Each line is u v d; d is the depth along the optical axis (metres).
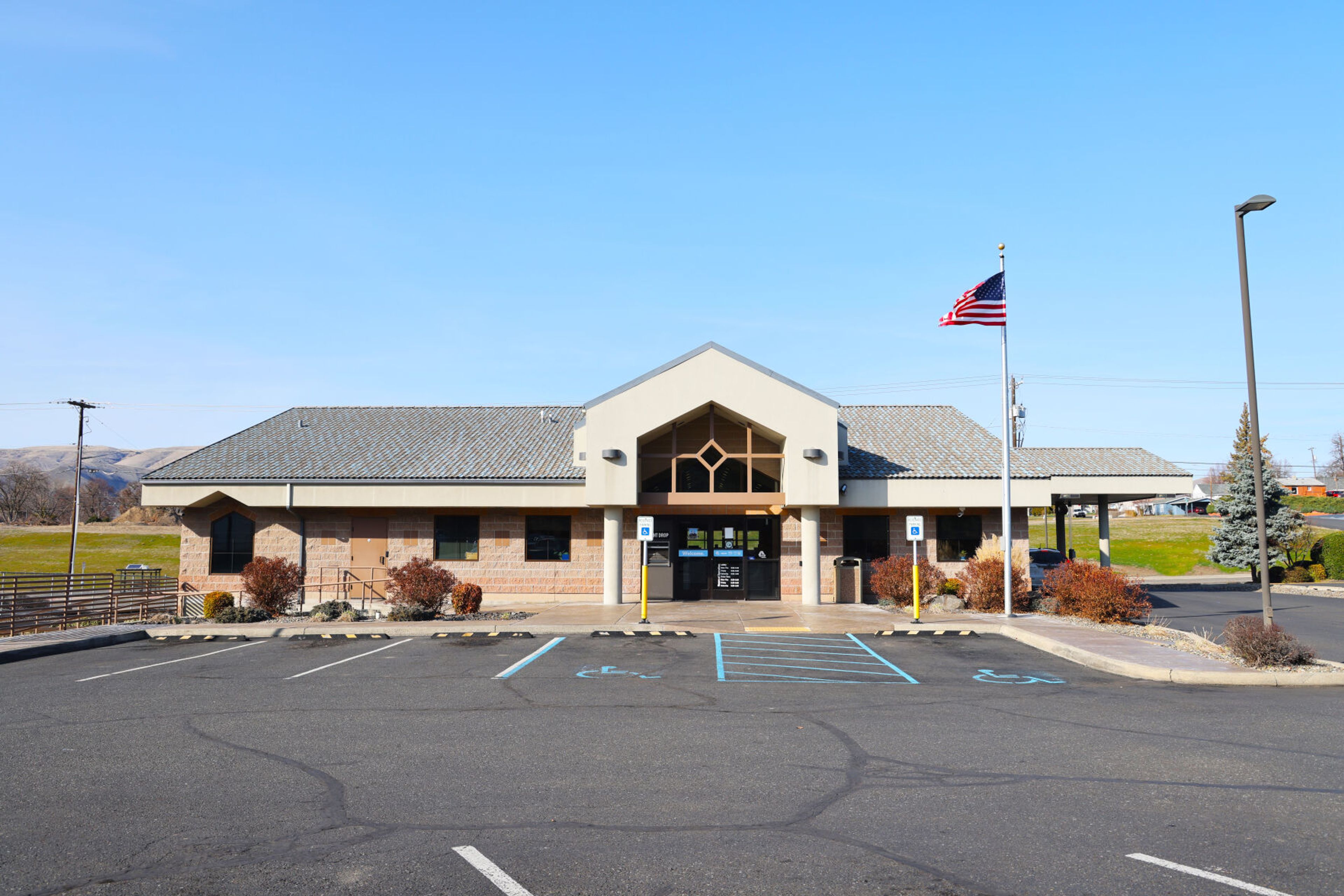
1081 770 8.06
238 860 5.80
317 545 25.73
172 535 66.44
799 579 24.73
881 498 24.20
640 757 8.54
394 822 6.60
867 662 14.73
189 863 5.76
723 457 23.95
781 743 9.13
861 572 24.19
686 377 23.48
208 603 21.23
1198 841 6.17
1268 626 14.14
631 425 23.42
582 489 24.30
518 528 25.47
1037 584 27.50
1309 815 6.75
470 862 5.75
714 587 24.86
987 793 7.35
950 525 25.31
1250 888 5.32
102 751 8.83
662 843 6.11
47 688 12.55
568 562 25.34
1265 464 64.62
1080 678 13.33
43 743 9.20
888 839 6.21
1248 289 15.10
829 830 6.40
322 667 14.30
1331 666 13.70
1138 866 5.68
